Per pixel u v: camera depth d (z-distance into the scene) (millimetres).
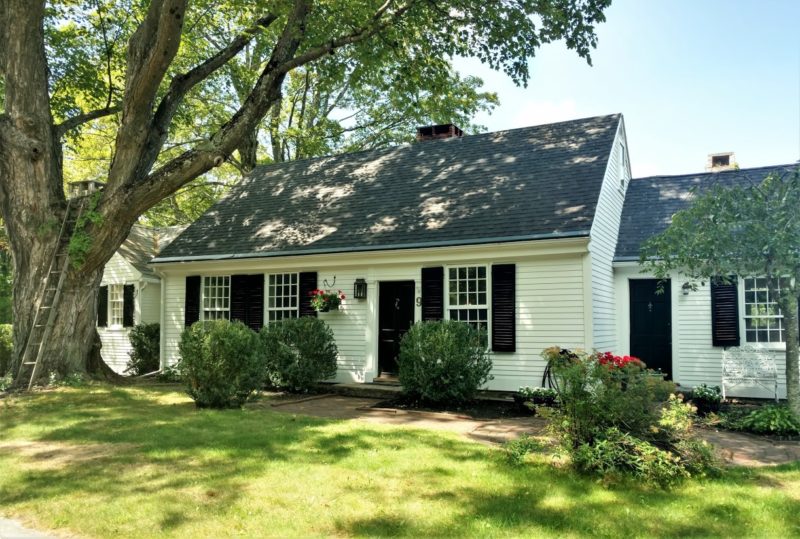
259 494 4840
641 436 5715
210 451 6219
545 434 6824
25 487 5078
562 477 5387
